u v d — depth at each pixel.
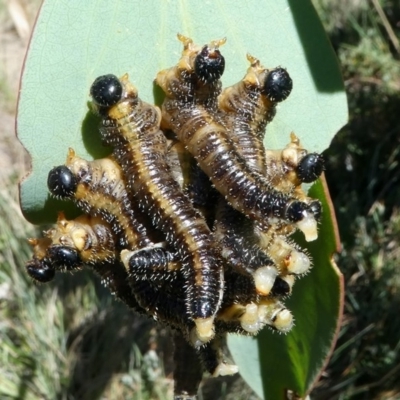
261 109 0.15
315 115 0.16
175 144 0.15
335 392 0.29
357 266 0.31
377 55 0.35
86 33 0.15
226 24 0.16
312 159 0.15
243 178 0.14
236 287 0.14
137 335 0.30
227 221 0.14
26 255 0.31
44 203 0.16
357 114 0.34
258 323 0.14
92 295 0.31
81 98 0.15
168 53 0.16
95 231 0.15
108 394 0.29
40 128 0.15
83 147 0.15
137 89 0.16
